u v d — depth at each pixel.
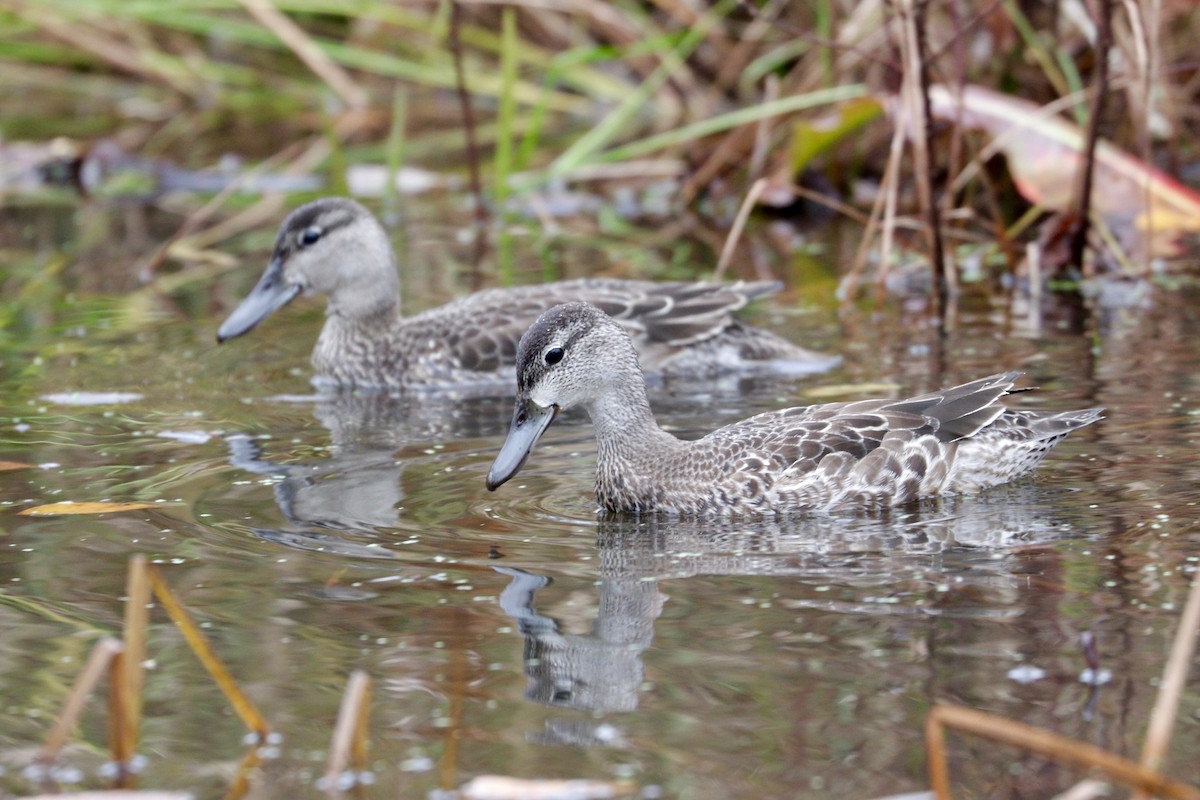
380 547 10.58
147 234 21.95
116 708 7.63
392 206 23.31
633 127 25.62
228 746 7.84
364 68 27.83
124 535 10.80
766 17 16.97
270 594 9.70
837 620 9.09
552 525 11.13
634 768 7.50
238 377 15.71
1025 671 8.34
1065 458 11.99
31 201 24.28
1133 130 20.47
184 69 26.92
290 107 27.69
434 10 26.30
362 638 9.02
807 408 12.02
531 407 11.88
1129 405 13.22
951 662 8.48
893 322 16.70
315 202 16.22
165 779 7.54
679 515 11.41
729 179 23.20
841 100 21.78
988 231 20.58
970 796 7.20
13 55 26.59
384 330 16.09
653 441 11.75
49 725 8.12
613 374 11.75
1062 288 17.77
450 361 15.84
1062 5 20.97
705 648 8.77
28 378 15.36
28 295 18.80
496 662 8.67
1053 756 7.49
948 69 20.92
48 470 12.37
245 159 25.50
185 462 12.65
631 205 23.34
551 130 26.48
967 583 9.59
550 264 19.78
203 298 18.66
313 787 7.43
